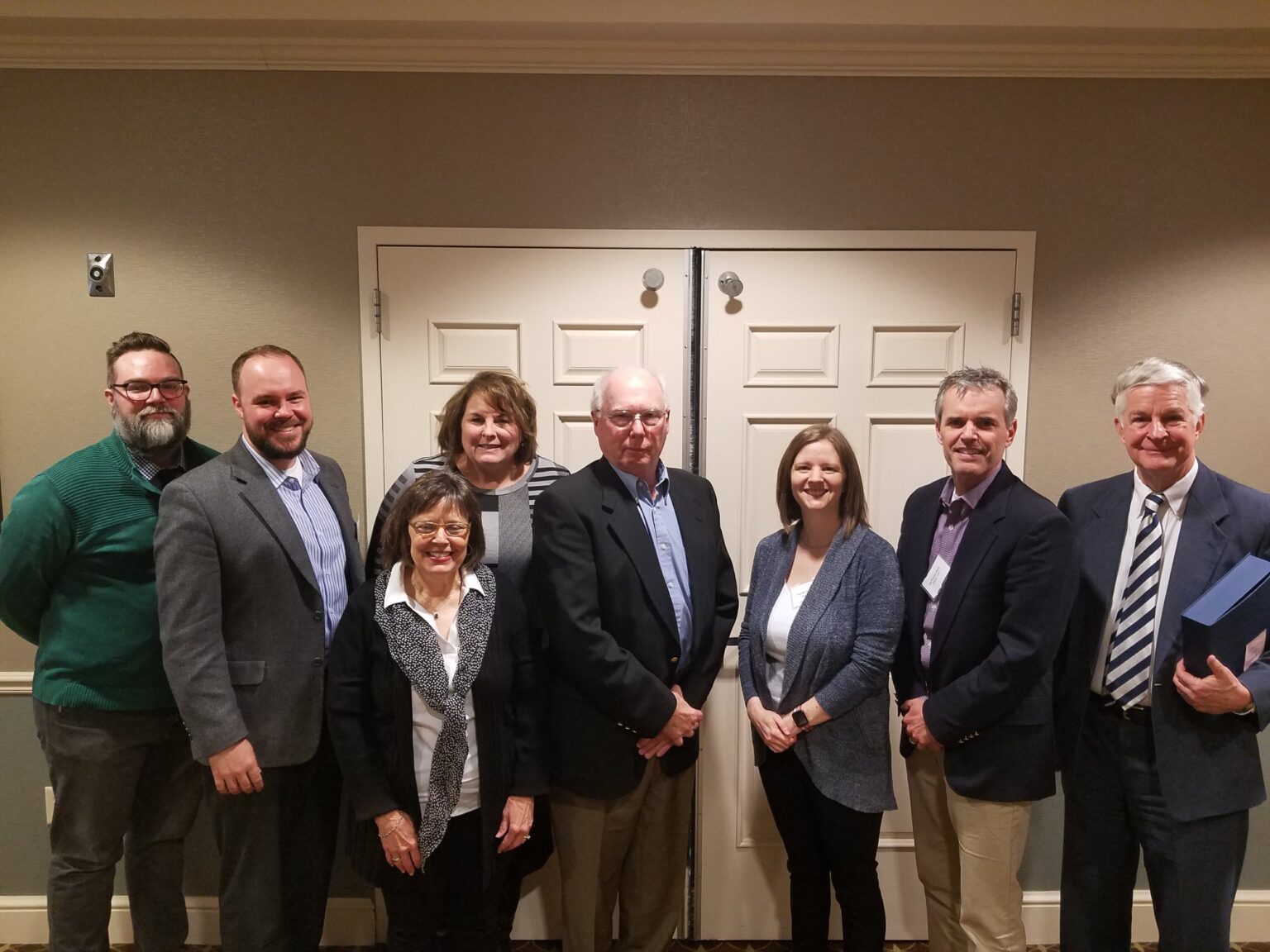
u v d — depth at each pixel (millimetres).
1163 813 1701
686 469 2293
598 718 1729
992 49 2146
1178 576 1678
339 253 2219
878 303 2252
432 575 1643
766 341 2264
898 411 2281
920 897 2348
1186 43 2125
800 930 1890
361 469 2277
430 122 2188
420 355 2244
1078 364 2270
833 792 1771
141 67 2156
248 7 1988
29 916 2303
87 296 2211
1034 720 1693
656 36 2104
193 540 1645
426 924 1661
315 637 1735
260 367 1698
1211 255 2240
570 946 1799
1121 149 2215
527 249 2223
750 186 2219
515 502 1909
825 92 2201
